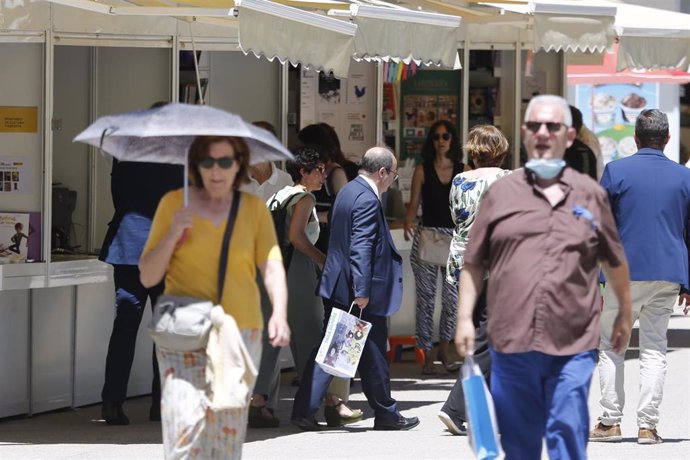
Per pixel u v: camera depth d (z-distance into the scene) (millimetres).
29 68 22109
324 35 19453
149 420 22281
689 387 25891
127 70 24875
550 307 13516
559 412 13508
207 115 13453
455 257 21562
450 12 26391
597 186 13844
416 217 31094
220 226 13555
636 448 19734
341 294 20688
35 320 22312
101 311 23609
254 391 21516
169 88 25031
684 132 51219
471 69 31906
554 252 13539
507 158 32844
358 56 20906
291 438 20688
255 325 13641
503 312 13648
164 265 13422
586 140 29438
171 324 13273
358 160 29750
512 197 13727
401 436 20906
